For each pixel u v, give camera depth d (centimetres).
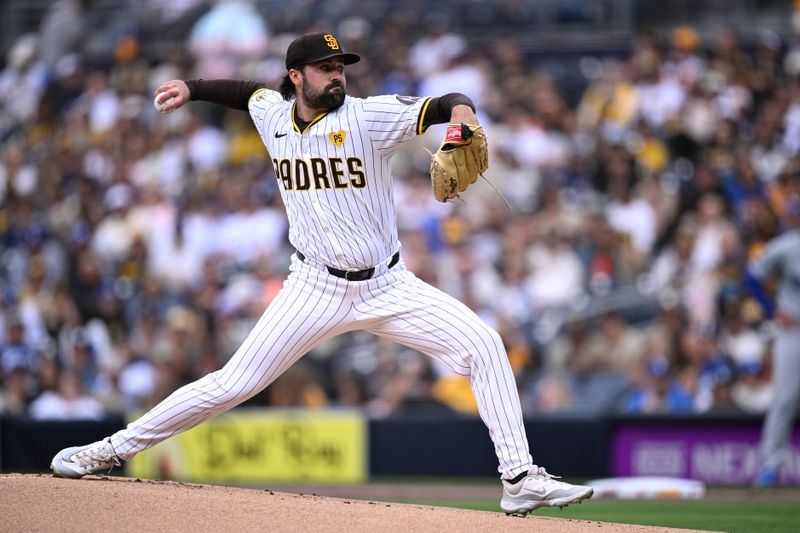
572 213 4709
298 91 1783
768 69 5266
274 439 3762
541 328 4206
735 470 3541
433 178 1741
